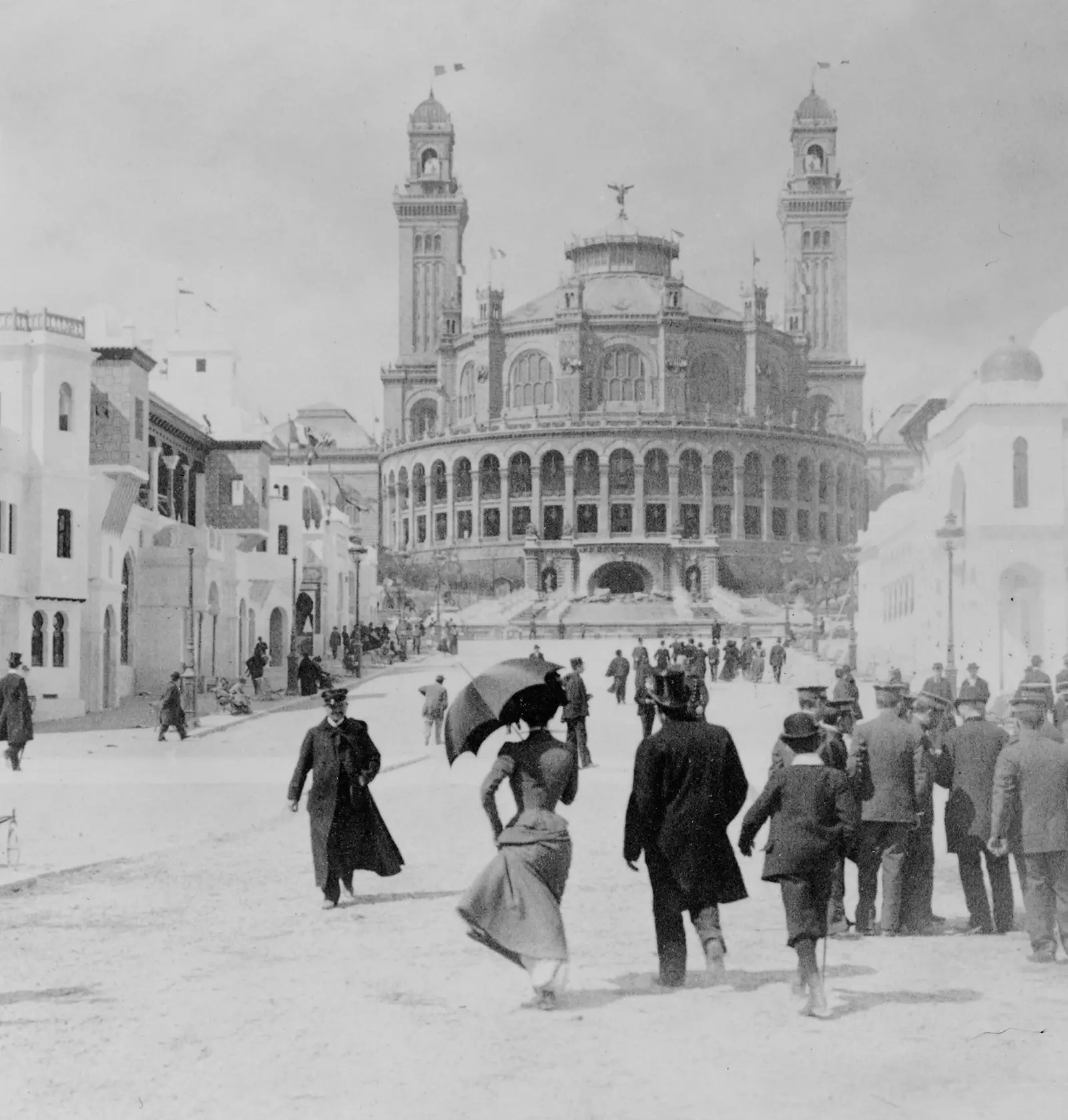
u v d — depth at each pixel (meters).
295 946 13.93
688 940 14.35
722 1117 8.91
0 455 48.06
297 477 86.00
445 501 162.88
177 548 62.06
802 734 11.62
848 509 162.25
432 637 105.56
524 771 11.78
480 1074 9.75
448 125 185.25
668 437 152.50
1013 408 46.94
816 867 11.29
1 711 31.86
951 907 16.55
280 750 37.59
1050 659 46.22
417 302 183.75
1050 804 13.09
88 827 22.94
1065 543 46.69
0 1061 10.12
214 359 75.88
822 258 174.12
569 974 12.66
